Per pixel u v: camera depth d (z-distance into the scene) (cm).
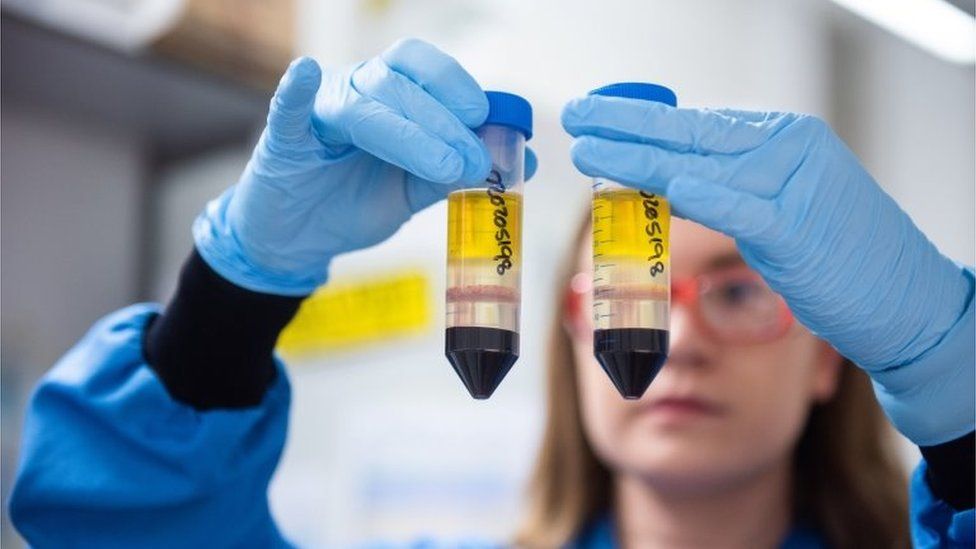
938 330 103
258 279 115
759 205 92
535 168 113
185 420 119
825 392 173
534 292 242
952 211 293
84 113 235
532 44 252
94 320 239
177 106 229
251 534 127
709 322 155
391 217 113
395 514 240
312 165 106
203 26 204
